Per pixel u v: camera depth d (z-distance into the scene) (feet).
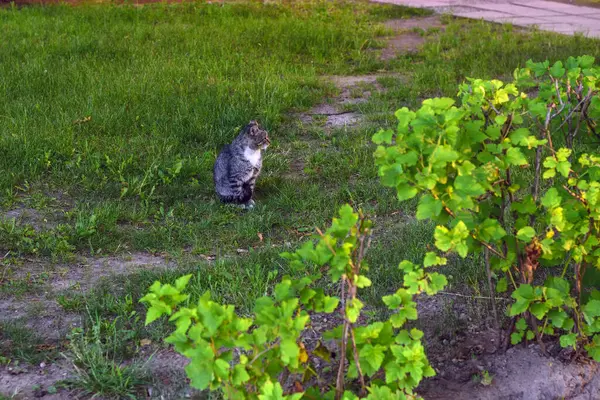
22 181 24.93
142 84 33.83
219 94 32.83
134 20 50.19
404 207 22.77
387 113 31.48
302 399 11.72
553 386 14.16
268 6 56.03
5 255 19.75
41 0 56.03
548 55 39.42
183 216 22.88
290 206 23.57
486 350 15.15
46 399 13.71
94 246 20.68
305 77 36.65
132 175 25.67
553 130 15.62
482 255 18.12
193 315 10.18
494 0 60.39
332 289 17.52
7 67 36.47
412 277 11.90
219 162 23.91
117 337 15.55
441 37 45.21
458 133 12.84
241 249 20.74
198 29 46.93
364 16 53.57
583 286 16.02
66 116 29.84
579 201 13.48
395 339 11.75
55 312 16.80
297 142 28.89
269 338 10.52
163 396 13.71
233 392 10.41
